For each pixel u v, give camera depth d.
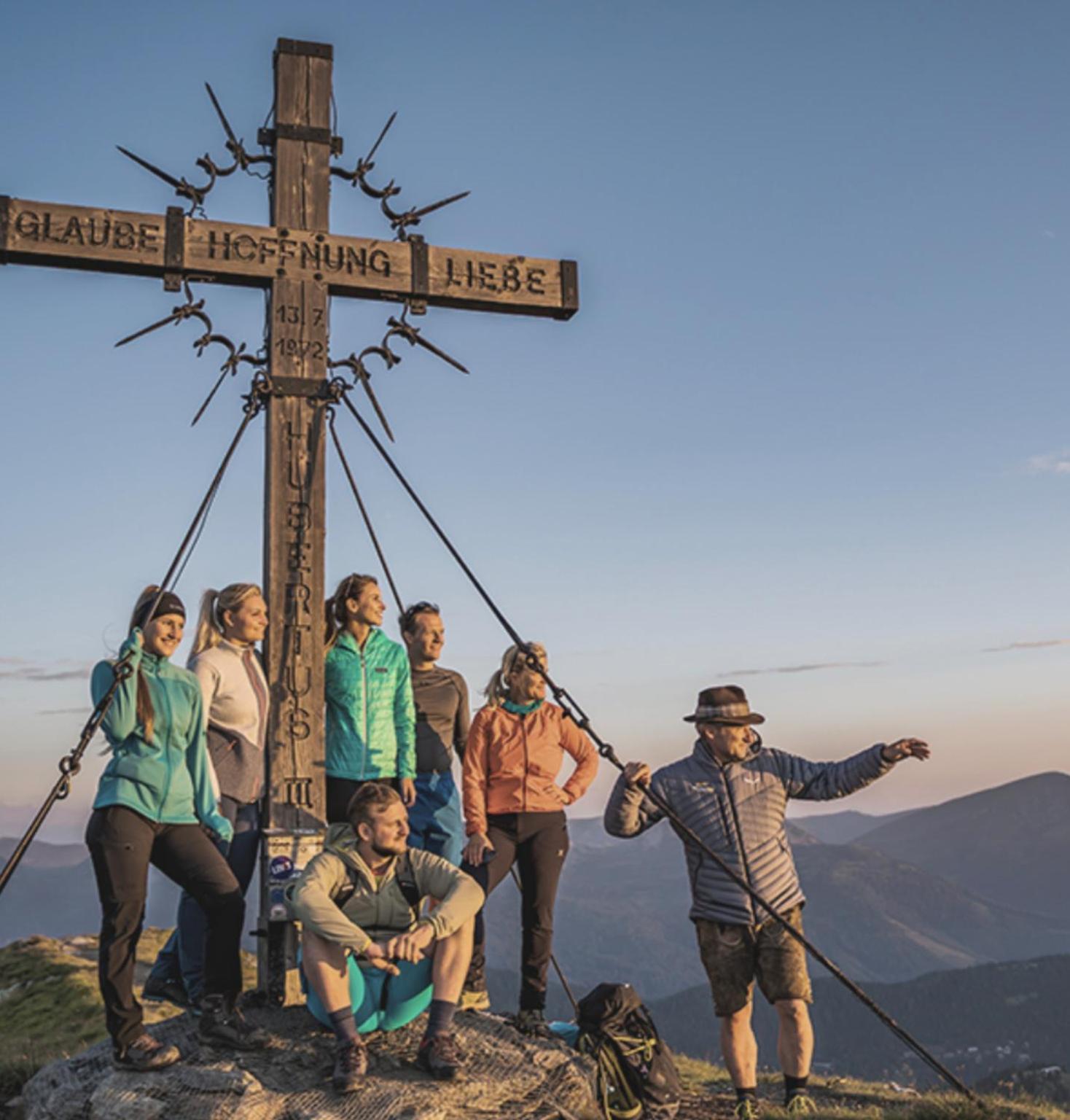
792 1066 7.01
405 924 6.13
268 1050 5.91
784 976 6.91
